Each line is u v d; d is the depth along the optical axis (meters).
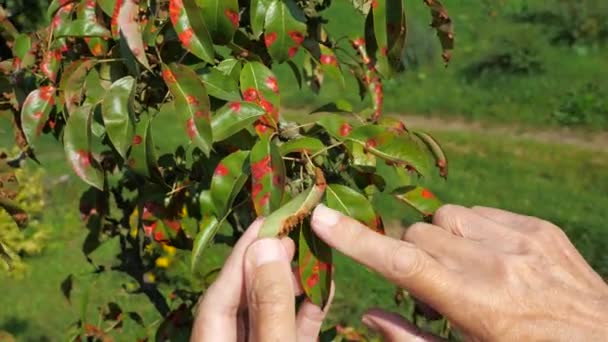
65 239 4.11
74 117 0.91
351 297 3.44
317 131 0.93
